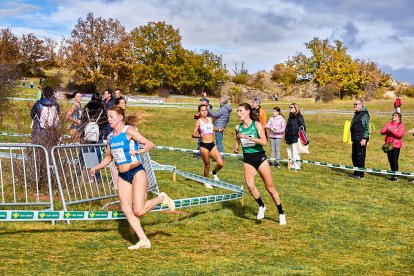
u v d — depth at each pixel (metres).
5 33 87.06
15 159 8.76
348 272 5.57
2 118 20.06
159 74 84.00
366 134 12.69
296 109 13.87
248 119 7.64
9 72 23.08
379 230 7.65
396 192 11.04
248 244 6.56
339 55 92.56
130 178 6.04
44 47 92.00
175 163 14.29
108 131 10.36
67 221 6.95
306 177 12.66
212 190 10.17
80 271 5.12
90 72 70.19
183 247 6.25
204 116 10.77
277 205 7.74
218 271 5.34
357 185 11.79
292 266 5.67
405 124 33.81
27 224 6.83
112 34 71.75
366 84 90.25
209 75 94.12
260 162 7.70
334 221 8.09
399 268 5.83
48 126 8.54
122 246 6.13
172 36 84.94
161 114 36.12
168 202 6.31
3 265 5.18
